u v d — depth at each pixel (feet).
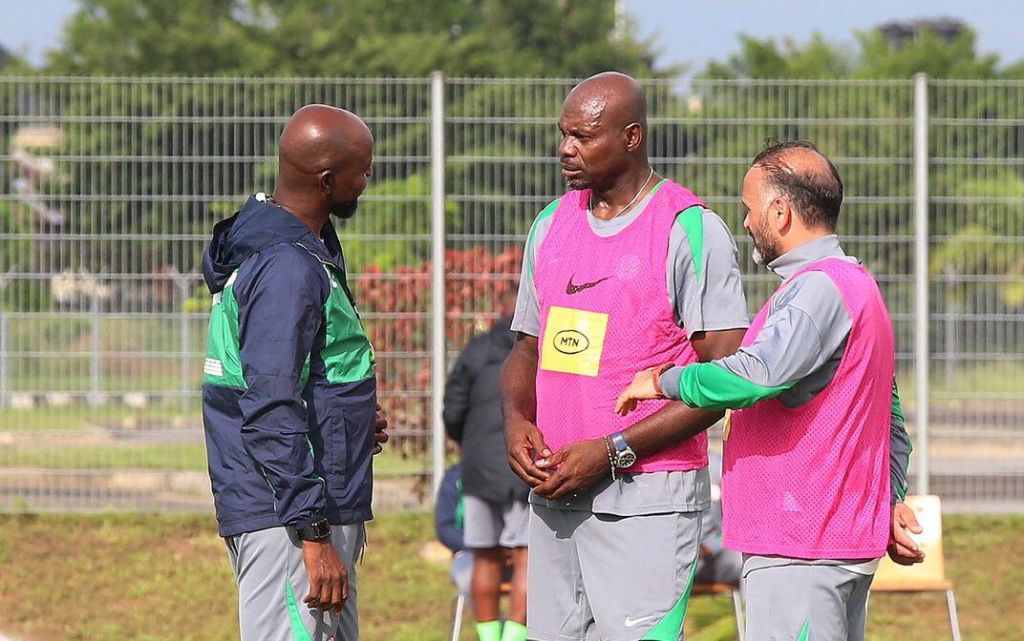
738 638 61.41
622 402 38.99
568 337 41.11
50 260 92.17
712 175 93.56
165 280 92.53
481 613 65.77
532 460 41.55
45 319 92.17
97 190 92.17
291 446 37.65
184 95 92.22
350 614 41.22
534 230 43.62
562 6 402.11
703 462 41.88
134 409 92.99
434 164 92.17
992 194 93.91
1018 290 94.07
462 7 395.75
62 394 92.38
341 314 39.58
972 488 94.73
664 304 40.40
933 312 94.22
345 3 378.94
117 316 92.48
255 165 92.32
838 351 37.63
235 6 394.52
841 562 37.88
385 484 93.91
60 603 77.71
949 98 94.17
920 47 337.72
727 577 61.41
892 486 41.11
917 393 93.71
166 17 374.84
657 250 40.37
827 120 93.56
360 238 92.89
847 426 37.73
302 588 39.01
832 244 38.86
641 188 41.19
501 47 385.50
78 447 92.53
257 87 92.32
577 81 92.89
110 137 92.12
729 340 40.22
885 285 94.17
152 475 93.15
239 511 38.99
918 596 81.87
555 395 41.39
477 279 93.04
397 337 92.99
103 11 383.04
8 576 81.61
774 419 38.04
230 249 39.42
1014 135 93.86
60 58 364.38
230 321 39.34
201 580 81.97
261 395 37.65
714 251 40.37
